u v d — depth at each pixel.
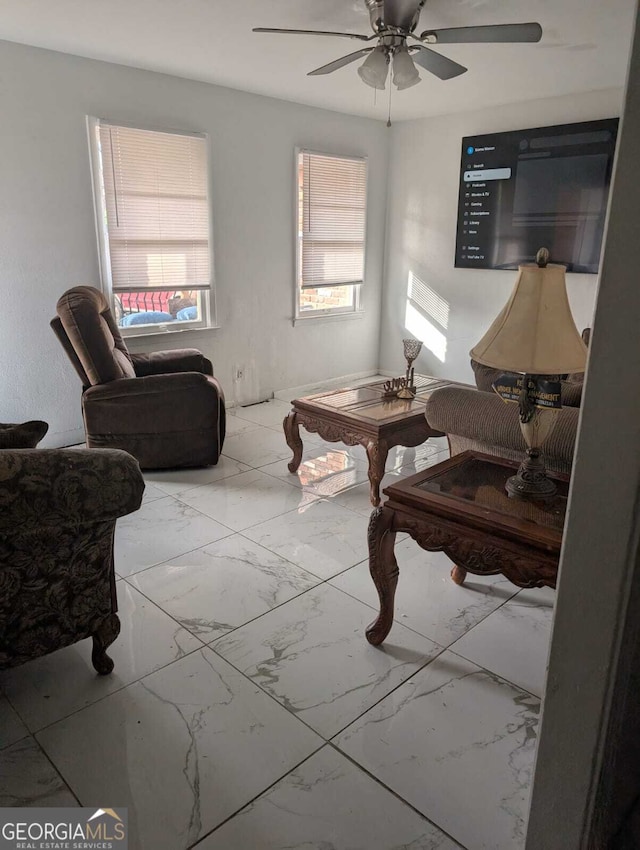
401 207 5.76
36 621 1.71
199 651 2.05
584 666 1.06
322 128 5.11
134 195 4.10
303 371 5.57
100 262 4.04
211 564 2.62
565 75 4.00
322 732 1.71
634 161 0.86
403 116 5.37
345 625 2.20
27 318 3.78
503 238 5.10
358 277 5.80
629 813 1.33
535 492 1.84
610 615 1.01
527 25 2.53
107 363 3.43
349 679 1.93
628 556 0.98
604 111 4.41
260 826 1.44
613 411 0.95
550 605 2.36
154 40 3.40
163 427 3.53
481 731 1.73
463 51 3.52
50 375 3.94
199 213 4.47
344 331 5.84
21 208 3.63
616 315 0.92
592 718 1.07
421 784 1.55
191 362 4.05
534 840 1.21
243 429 4.51
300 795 1.52
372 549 1.99
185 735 1.70
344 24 3.17
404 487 1.96
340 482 3.53
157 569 2.57
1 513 1.49
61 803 1.49
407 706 1.82
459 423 2.39
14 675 1.93
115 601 1.96
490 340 1.75
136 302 4.36
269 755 1.63
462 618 2.27
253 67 3.91
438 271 5.61
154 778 1.56
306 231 5.24
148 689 1.87
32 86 3.54
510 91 4.44
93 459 1.61
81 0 2.85
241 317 4.96
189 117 4.27
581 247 4.70
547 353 1.67
